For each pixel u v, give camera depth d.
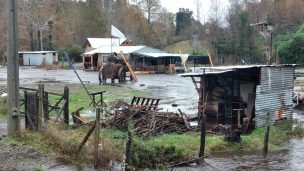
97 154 12.98
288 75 20.95
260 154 16.05
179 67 66.62
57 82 45.62
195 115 23.52
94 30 105.38
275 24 77.25
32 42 98.50
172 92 36.66
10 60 15.22
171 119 18.72
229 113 20.98
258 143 17.16
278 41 69.62
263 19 77.50
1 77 53.41
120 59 50.28
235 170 13.99
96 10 107.19
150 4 109.12
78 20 105.75
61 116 19.19
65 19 104.50
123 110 18.66
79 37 104.62
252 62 71.81
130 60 64.50
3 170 12.35
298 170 14.17
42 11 98.31
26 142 14.76
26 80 48.44
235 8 85.88
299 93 29.62
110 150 13.52
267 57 68.75
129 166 12.84
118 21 111.06
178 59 67.81
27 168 12.59
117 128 17.73
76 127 17.44
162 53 67.44
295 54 65.06
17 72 15.38
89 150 13.60
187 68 64.19
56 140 14.38
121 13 113.25
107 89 37.94
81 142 13.65
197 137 17.22
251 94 19.61
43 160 13.30
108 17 112.94
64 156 13.64
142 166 13.44
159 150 13.91
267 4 83.62
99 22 106.44
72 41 102.69
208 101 21.58
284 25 76.44
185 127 18.59
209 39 83.31
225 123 20.53
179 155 14.19
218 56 75.56
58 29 101.94
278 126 19.91
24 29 98.75
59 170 12.59
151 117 18.20
